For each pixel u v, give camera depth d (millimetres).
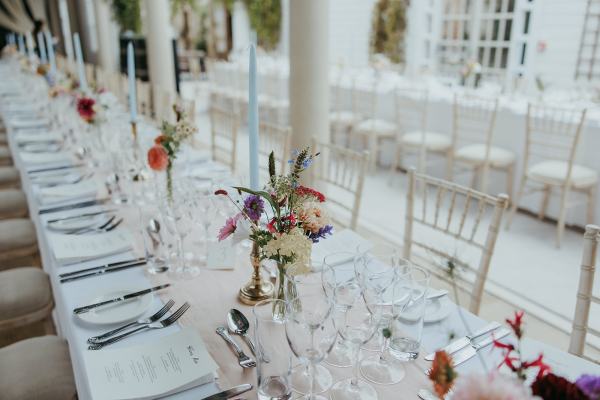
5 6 11414
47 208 2016
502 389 610
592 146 3420
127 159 2166
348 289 1169
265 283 1404
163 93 4531
